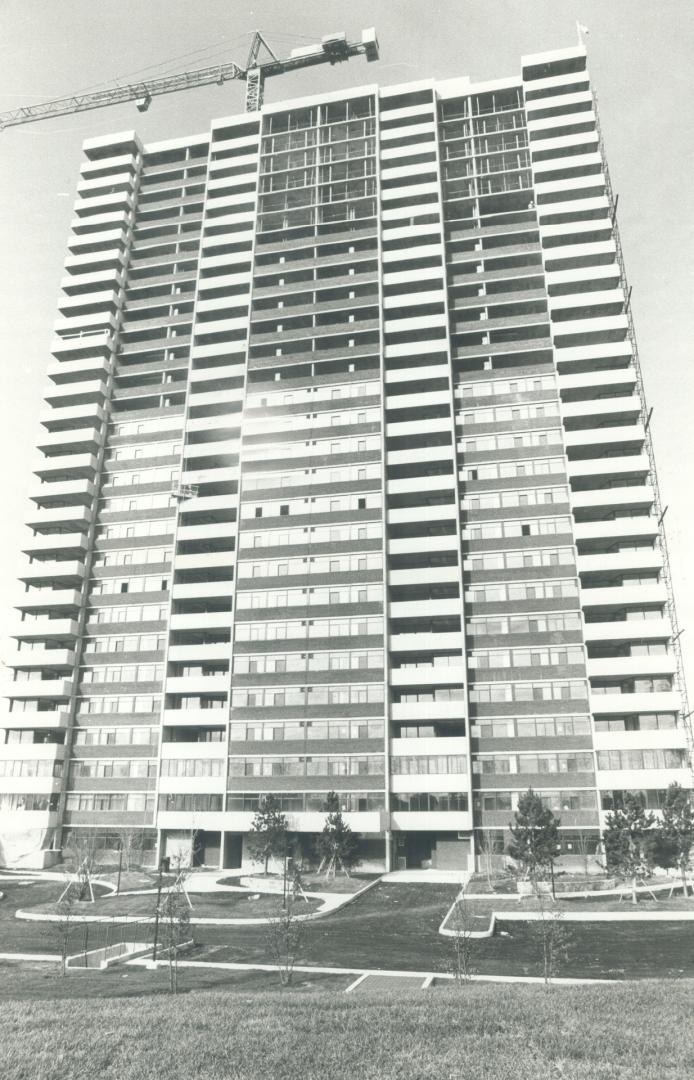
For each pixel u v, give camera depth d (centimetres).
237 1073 1326
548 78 9762
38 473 9219
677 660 7231
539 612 7506
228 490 8969
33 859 7531
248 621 7950
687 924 4584
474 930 4312
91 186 10638
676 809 5825
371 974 3488
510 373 8562
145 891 6072
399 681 7412
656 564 7381
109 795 7875
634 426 8006
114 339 9781
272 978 3412
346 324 8981
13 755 8094
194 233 10125
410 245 9438
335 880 6316
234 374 9119
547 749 7056
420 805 7012
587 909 4972
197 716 7769
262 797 7000
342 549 8000
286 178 10188
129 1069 1352
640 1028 1537
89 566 8844
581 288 8781
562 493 7944
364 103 10194
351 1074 1312
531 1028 1548
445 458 8138
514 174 9488
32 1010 1798
